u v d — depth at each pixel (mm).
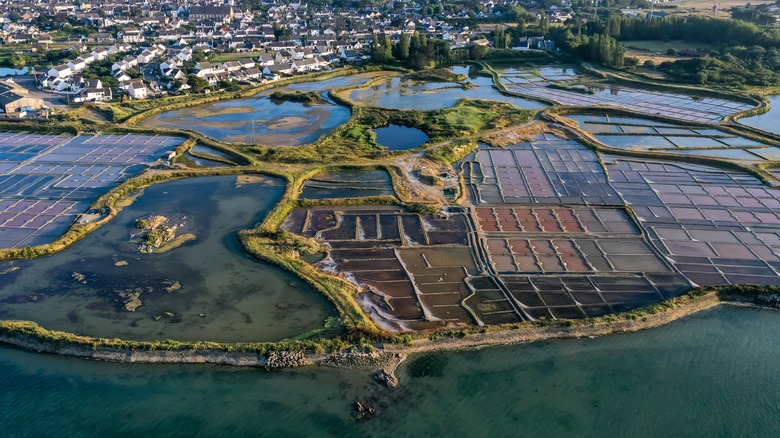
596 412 40875
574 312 50875
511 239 63875
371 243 62719
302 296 52969
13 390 42062
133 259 59031
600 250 61594
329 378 43344
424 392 42281
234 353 44844
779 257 60094
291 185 75812
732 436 39094
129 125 102938
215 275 56281
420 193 74812
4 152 89875
